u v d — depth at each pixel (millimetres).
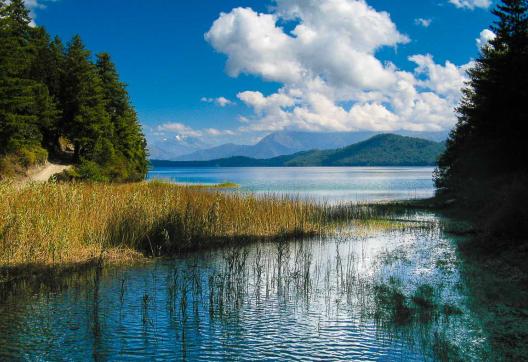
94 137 57875
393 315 8906
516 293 9820
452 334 7754
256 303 9953
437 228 22469
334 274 12688
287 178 120688
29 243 13891
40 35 62062
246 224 20203
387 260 14586
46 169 53938
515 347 7051
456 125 43938
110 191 19891
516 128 31266
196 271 13008
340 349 7391
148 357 7152
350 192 57719
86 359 7082
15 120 43906
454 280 11453
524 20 34594
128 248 15602
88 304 9812
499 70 33125
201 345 7629
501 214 15953
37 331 8242
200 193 24062
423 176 129500
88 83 58625
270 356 7172
